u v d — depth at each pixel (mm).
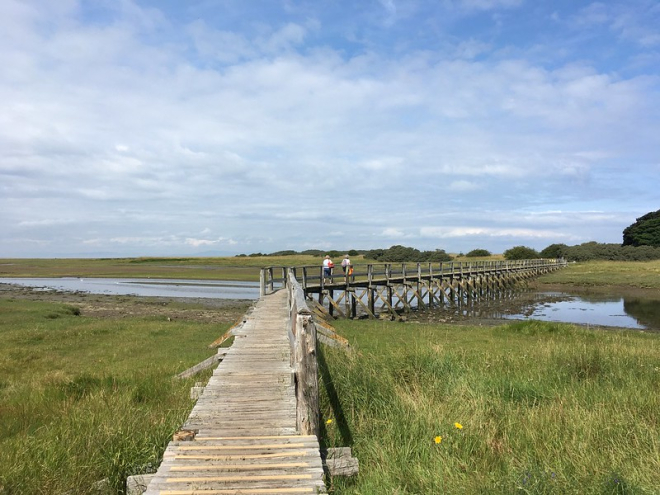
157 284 55250
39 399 7793
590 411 5945
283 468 3945
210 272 75938
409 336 15719
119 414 6070
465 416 5699
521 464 4500
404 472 4406
